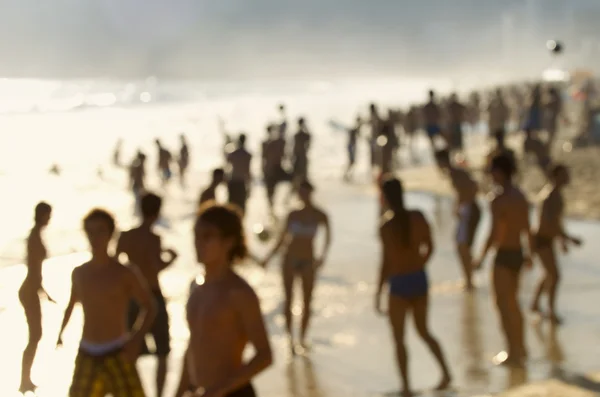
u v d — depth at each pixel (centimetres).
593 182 2058
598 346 928
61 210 2198
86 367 593
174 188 2789
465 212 1205
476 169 2362
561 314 1072
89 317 595
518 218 852
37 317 845
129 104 9888
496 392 752
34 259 845
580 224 1658
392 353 952
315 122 5925
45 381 856
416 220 770
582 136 2666
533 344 945
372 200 2214
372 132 2886
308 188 988
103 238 597
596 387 711
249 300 398
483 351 936
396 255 773
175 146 4509
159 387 767
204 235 399
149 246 763
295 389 830
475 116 4141
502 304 869
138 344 607
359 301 1190
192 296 411
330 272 1370
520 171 2259
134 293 608
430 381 841
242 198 1783
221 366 400
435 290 1230
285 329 1052
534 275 1302
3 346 973
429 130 2784
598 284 1220
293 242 989
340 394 812
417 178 2423
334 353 956
